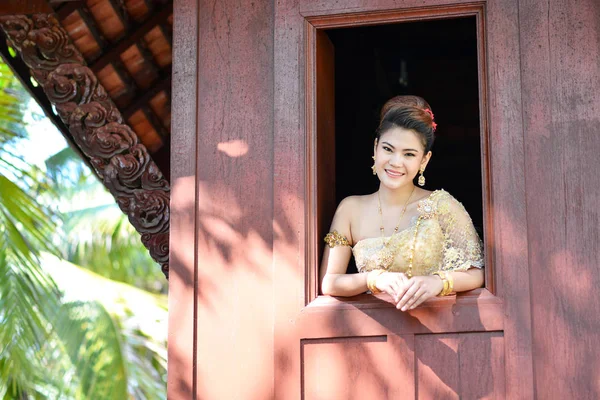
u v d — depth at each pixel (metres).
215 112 4.70
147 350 11.01
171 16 6.00
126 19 5.97
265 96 4.66
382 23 4.62
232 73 4.71
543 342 4.18
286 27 4.65
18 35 5.84
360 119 7.80
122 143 5.88
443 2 4.52
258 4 4.76
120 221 13.34
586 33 4.39
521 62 4.40
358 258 4.50
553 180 4.29
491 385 4.19
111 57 6.00
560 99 4.35
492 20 4.45
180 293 4.55
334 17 4.62
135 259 13.51
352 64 7.72
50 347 10.84
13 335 10.11
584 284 4.20
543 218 4.27
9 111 11.84
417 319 4.29
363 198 4.64
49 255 11.27
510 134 4.34
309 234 4.47
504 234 4.27
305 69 4.61
